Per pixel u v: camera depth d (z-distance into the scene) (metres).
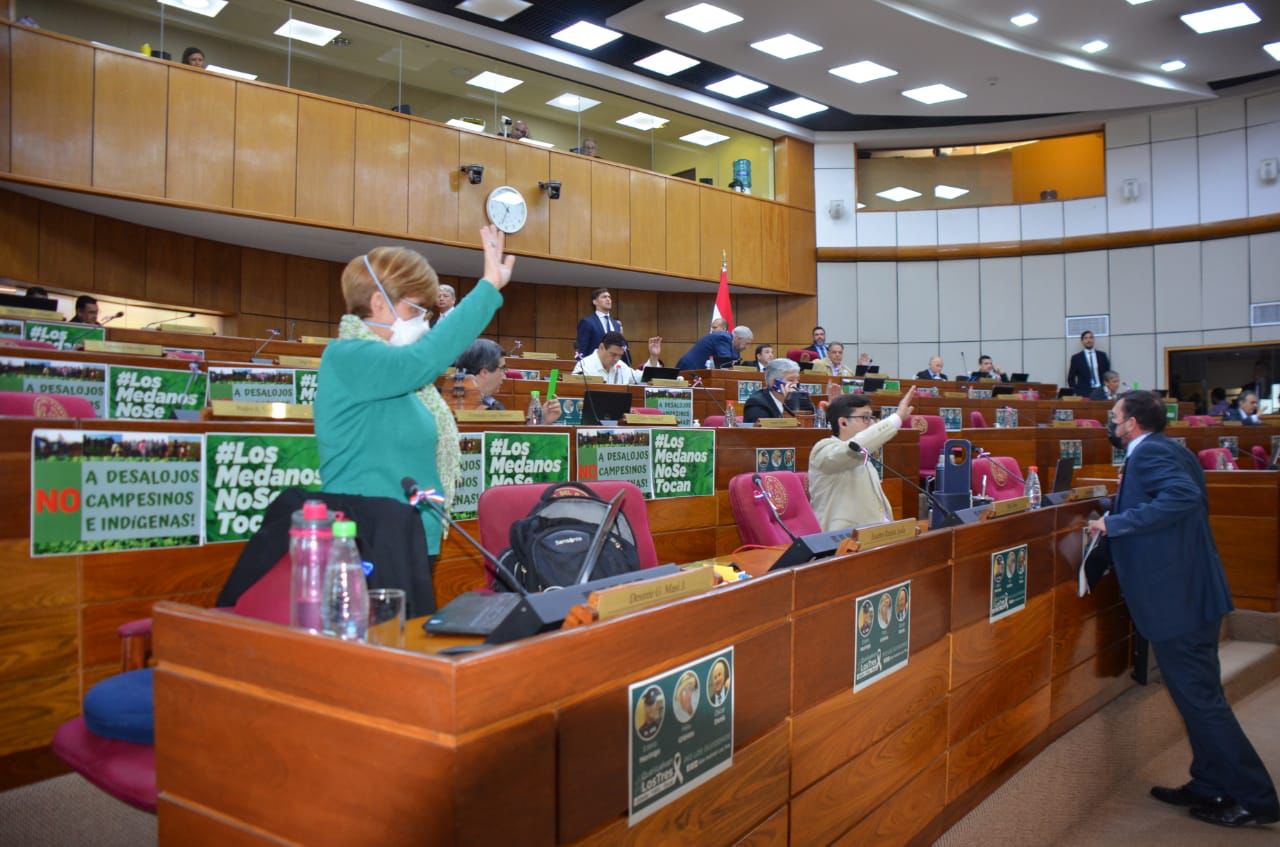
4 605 2.23
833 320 14.64
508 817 1.26
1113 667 3.97
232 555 2.63
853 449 3.72
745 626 1.80
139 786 1.66
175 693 1.47
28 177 7.68
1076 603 3.62
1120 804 3.48
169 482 2.51
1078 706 3.64
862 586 2.22
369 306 2.16
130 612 2.44
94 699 1.84
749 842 1.81
